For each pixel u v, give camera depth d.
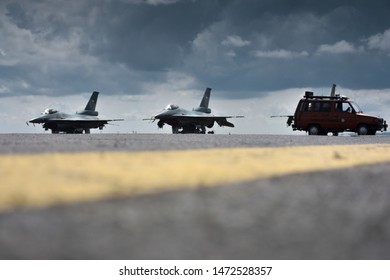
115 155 23.06
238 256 7.45
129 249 7.57
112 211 10.17
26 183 13.59
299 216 10.46
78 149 29.92
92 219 9.41
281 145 41.56
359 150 34.16
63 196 11.70
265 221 9.80
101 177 15.12
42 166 17.94
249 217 10.09
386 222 10.12
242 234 8.66
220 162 20.83
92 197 11.68
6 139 55.59
